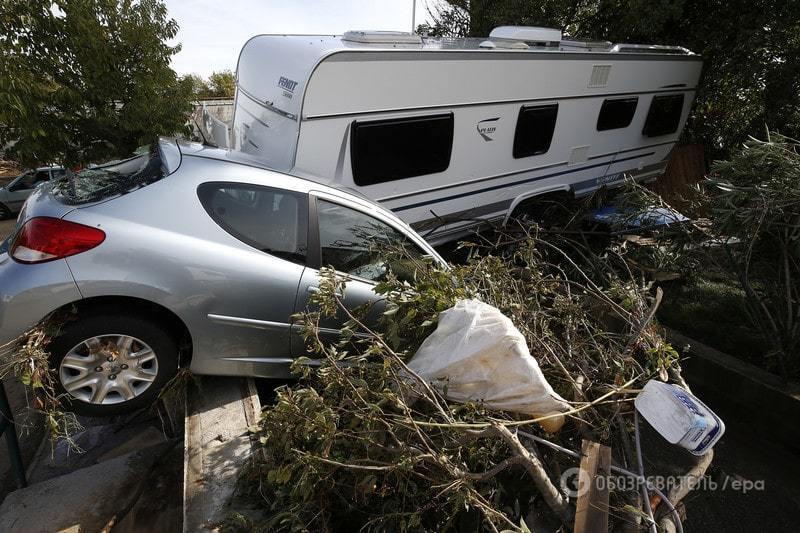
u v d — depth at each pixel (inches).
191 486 92.7
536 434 96.3
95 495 114.0
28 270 99.1
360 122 186.5
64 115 220.5
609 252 205.6
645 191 218.1
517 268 137.7
